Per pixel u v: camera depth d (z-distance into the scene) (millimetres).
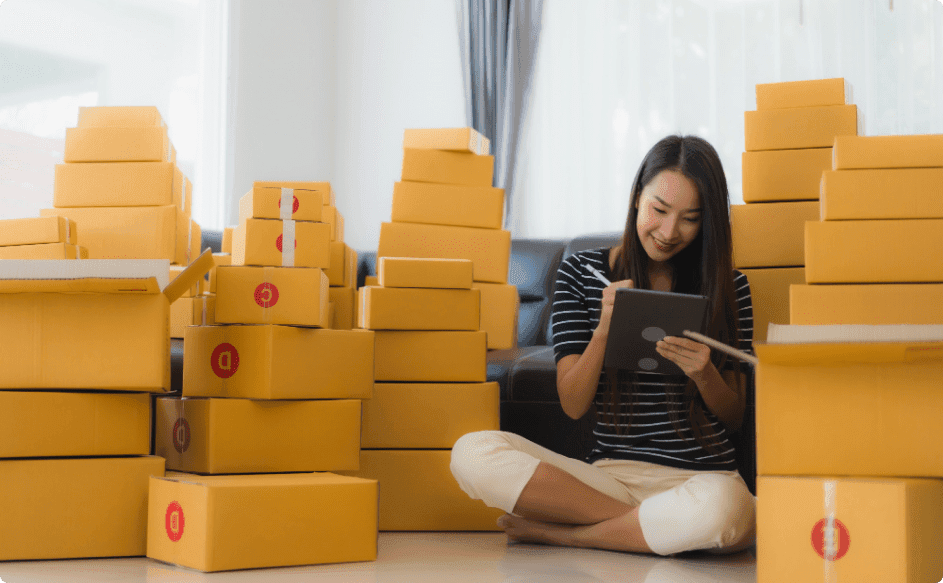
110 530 1417
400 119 4324
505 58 3773
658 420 1590
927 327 1044
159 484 1399
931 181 1468
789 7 3146
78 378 1402
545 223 3656
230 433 1548
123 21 3828
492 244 2369
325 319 1724
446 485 1830
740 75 3238
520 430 2039
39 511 1375
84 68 3709
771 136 1927
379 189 4375
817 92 1922
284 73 4285
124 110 2064
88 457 1441
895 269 1468
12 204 3482
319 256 1808
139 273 1391
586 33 3605
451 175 2373
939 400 1031
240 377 1600
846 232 1492
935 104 2863
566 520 1563
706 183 1562
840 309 1482
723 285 1594
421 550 1557
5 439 1357
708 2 3312
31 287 1373
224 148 4023
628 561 1448
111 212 1961
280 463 1589
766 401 1083
